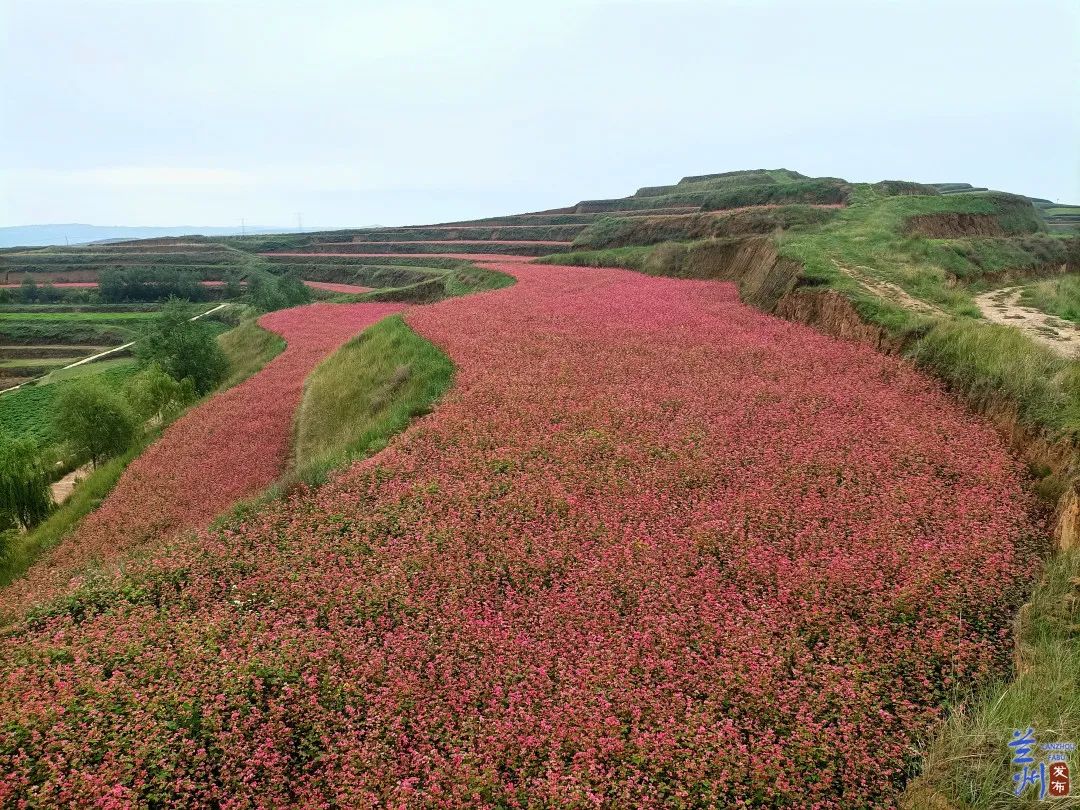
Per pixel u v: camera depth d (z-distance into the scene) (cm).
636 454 1617
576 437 1731
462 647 1024
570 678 948
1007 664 941
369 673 985
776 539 1261
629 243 7712
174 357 4684
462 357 2517
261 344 5450
